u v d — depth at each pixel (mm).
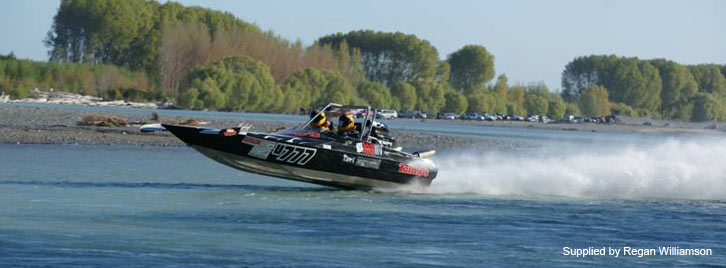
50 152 76438
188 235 36344
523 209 46750
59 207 42281
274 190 52375
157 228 37625
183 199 46781
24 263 30359
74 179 54938
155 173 61906
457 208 46281
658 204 50031
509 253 34969
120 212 41469
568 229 40688
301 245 35125
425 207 46188
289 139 46750
